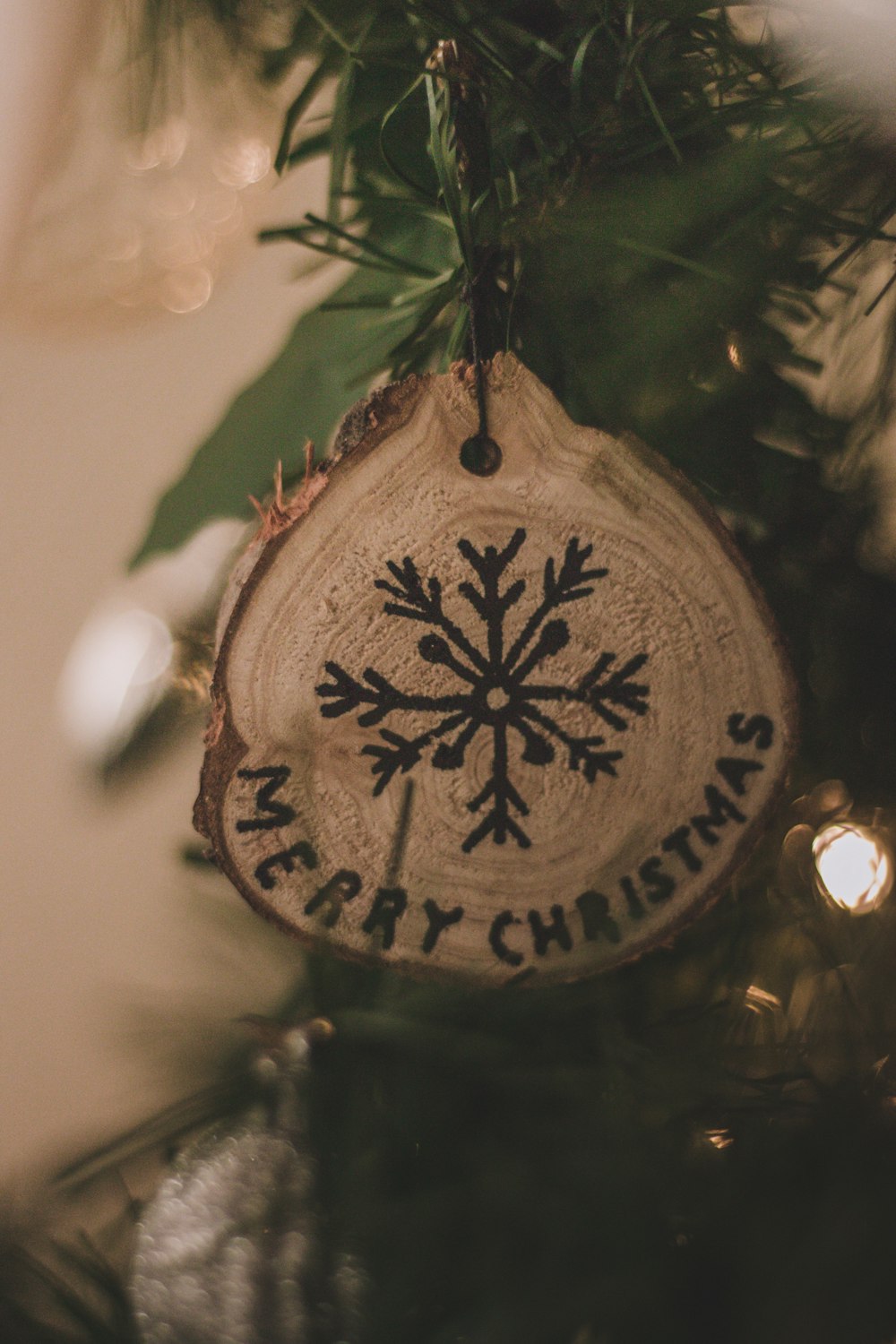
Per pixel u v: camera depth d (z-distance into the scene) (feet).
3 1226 0.86
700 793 0.89
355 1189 0.81
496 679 0.87
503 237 0.85
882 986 0.88
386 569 0.86
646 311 0.85
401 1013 0.90
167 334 1.82
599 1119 0.82
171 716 1.01
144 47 0.95
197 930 1.02
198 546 1.01
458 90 0.85
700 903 0.90
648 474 0.87
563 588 0.87
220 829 0.87
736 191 0.84
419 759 0.88
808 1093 0.86
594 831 0.89
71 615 1.84
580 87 0.88
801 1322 0.75
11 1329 0.82
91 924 1.79
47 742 1.82
